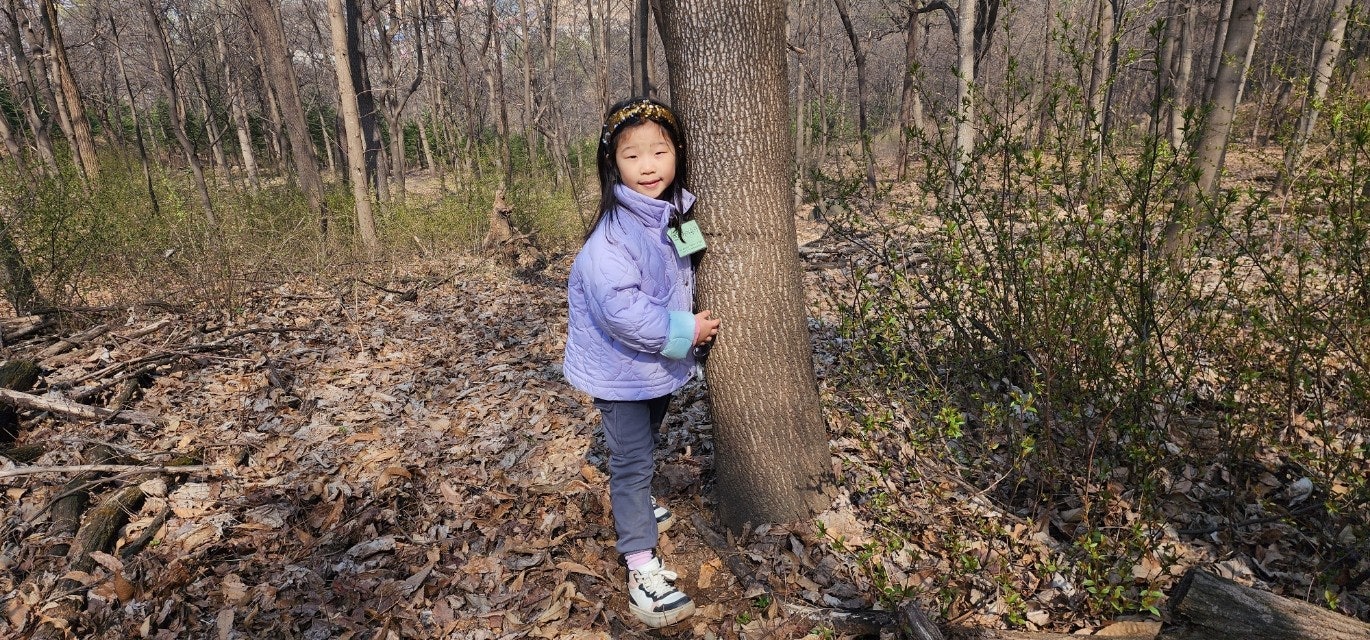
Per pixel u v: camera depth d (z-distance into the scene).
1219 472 2.74
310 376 4.68
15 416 3.78
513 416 3.94
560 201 11.77
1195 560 2.36
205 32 17.59
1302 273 2.58
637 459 2.37
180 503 3.08
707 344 2.37
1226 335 2.88
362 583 2.56
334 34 9.03
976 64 9.80
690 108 2.16
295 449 3.62
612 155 2.06
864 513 2.64
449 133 17.09
